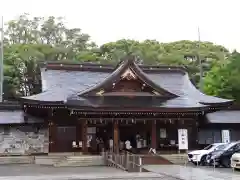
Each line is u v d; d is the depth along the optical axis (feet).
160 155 111.75
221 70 168.66
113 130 114.62
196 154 100.48
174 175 73.31
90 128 119.75
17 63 199.31
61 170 90.22
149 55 231.71
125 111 110.32
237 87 158.10
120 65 120.67
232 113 135.54
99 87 114.21
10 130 116.47
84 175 76.38
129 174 77.97
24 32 262.47
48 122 116.06
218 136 130.93
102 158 106.52
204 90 174.60
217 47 260.83
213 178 67.51
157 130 123.54
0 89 167.32
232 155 85.20
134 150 117.08
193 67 224.94
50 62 133.39
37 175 77.71
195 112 117.08
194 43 264.11
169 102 119.14
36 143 117.50
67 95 116.67
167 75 143.43
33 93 203.21
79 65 135.13
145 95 118.01
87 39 274.16
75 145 115.24
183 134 114.42
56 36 272.31
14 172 85.76
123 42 254.47
